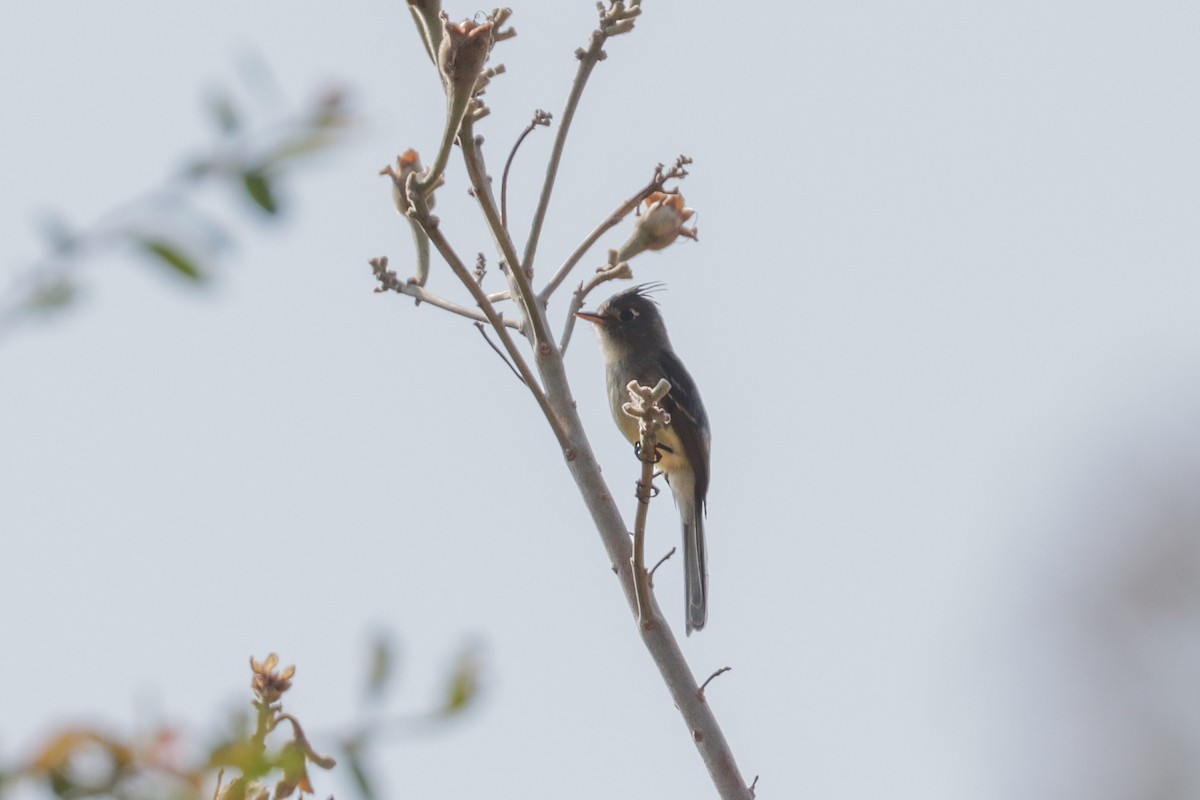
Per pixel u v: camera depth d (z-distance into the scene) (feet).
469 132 32.12
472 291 32.04
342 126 9.98
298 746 11.32
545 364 34.40
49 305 9.45
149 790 10.23
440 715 11.37
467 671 11.43
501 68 32.65
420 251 35.76
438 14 31.40
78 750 10.07
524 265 35.22
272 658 17.06
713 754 31.22
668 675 31.68
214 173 9.77
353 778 11.22
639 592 31.76
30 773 9.93
